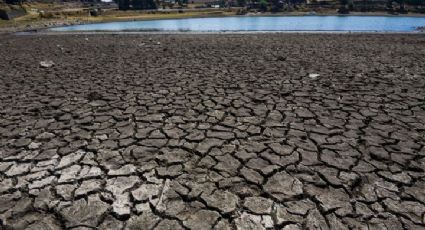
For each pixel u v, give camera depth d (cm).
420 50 1631
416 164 464
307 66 1213
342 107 719
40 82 1040
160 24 5431
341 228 339
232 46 1912
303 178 432
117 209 377
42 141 570
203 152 511
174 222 353
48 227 351
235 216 361
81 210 376
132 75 1118
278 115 673
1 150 538
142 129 614
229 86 923
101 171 461
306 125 616
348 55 1484
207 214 365
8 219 364
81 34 3206
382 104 736
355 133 577
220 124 629
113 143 554
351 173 442
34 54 1756
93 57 1584
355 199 386
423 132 579
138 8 9975
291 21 5703
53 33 3512
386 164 465
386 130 589
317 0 10588
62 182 434
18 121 675
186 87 925
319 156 491
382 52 1573
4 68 1333
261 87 903
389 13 7212
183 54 1622
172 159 490
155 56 1573
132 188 416
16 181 441
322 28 4003
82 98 838
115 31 3591
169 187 417
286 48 1777
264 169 455
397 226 341
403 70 1111
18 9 6084
